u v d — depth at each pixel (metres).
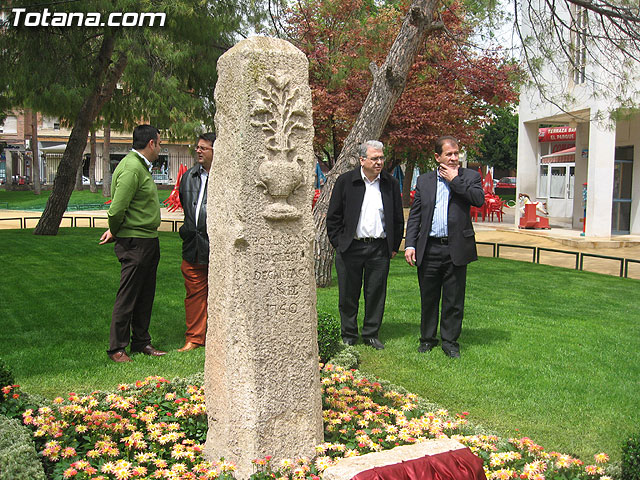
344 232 5.91
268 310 3.17
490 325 6.95
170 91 12.90
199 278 5.63
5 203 30.47
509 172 55.88
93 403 3.85
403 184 28.27
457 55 15.16
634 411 4.51
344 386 4.54
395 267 11.05
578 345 6.16
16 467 2.89
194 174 5.62
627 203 17.48
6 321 6.45
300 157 3.26
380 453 2.80
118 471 3.05
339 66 13.48
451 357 5.68
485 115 19.27
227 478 3.01
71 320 6.55
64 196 14.98
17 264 10.23
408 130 16.69
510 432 4.14
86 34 13.07
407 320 7.06
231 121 3.14
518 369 5.39
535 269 11.41
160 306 7.33
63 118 16.02
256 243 3.14
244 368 3.15
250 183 3.10
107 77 14.53
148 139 5.33
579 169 20.02
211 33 12.86
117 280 8.88
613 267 12.59
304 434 3.30
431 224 5.69
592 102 15.14
